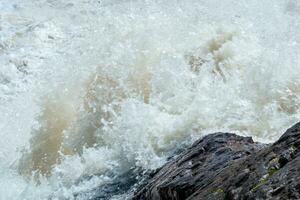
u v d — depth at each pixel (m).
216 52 16.77
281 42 16.80
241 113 13.83
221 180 6.59
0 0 33.12
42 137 16.30
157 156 13.20
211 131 13.49
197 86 15.34
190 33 17.81
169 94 15.46
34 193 14.22
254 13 20.23
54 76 17.81
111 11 26.81
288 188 5.00
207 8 20.86
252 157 6.41
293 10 20.38
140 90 16.11
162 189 8.50
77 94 16.70
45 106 16.91
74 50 19.00
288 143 6.02
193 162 9.10
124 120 14.53
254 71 14.91
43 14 30.00
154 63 16.56
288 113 13.65
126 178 12.65
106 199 11.97
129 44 17.48
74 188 13.34
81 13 29.05
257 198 5.21
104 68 16.91
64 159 15.41
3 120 17.81
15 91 20.94
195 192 7.31
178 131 13.65
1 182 15.14
